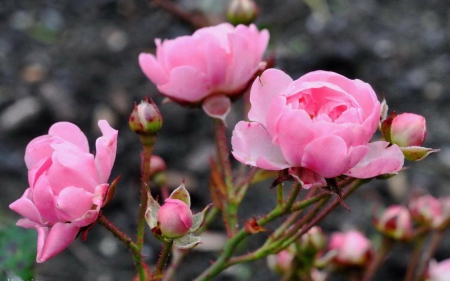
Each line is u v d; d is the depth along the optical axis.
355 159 0.54
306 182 0.55
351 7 1.21
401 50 1.12
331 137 0.54
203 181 0.91
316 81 0.55
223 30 0.62
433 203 0.69
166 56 0.62
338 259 0.69
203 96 0.62
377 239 0.85
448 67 1.10
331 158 0.54
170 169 0.92
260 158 0.55
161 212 0.56
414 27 1.17
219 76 0.61
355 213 0.90
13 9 1.16
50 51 1.08
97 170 0.56
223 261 0.61
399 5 1.23
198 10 0.94
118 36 1.12
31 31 1.12
